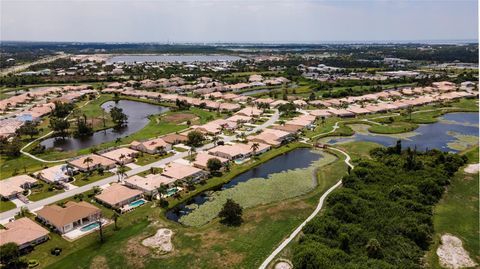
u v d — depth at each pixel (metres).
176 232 90.25
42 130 188.50
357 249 79.19
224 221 95.81
